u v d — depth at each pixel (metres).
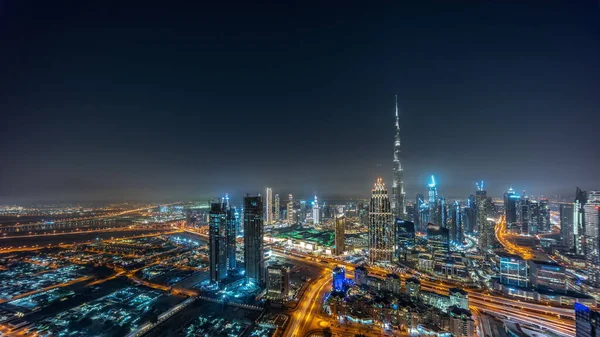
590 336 148.12
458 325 196.00
